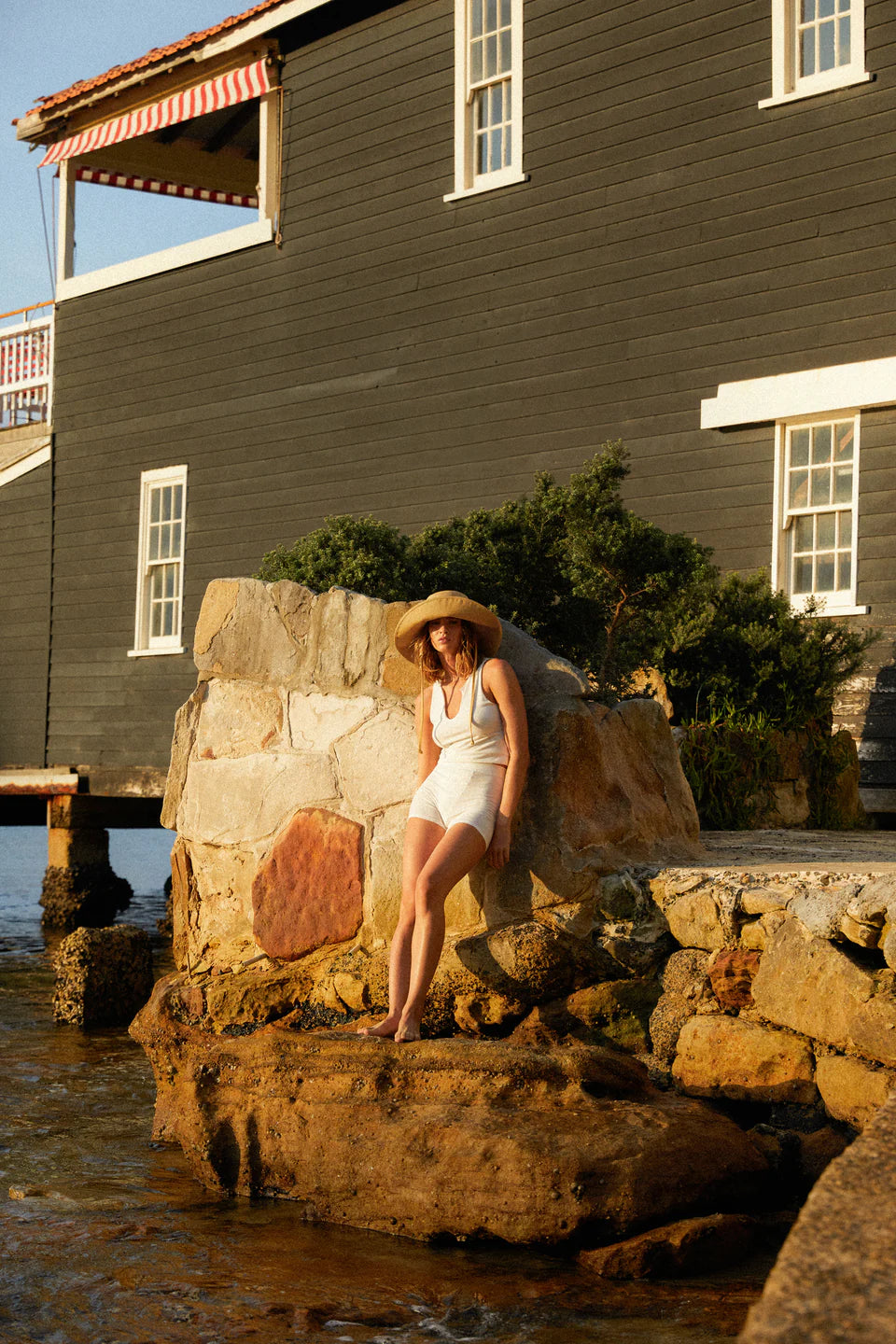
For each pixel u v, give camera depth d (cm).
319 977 566
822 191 1118
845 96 1107
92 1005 880
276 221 1549
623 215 1249
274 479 1540
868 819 1043
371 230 1459
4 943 1459
